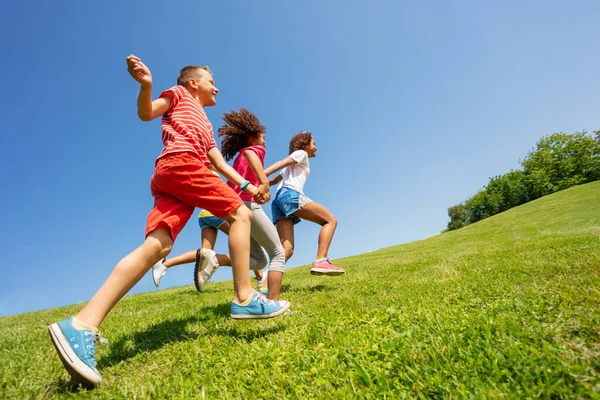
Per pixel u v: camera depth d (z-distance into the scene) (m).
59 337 1.66
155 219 2.08
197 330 2.73
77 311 5.20
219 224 4.60
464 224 57.72
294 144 4.50
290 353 1.90
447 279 3.92
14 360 2.13
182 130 2.30
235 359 1.94
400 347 1.74
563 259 4.15
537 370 1.25
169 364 2.00
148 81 2.06
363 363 1.62
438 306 2.56
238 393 1.51
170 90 2.41
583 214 16.45
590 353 1.36
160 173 2.16
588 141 46.59
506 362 1.38
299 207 4.17
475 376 1.31
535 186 48.81
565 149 48.50
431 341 1.75
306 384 1.51
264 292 4.04
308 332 2.28
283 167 4.15
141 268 1.96
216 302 4.35
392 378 1.46
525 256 5.02
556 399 1.12
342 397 1.33
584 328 1.60
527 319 1.88
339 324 2.40
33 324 4.16
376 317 2.46
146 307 4.64
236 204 2.29
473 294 2.88
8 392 1.58
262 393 1.48
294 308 3.44
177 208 2.18
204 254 3.55
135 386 1.67
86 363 1.66
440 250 11.59
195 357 2.06
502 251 6.38
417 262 6.80
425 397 1.24
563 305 2.00
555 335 1.58
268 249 3.09
